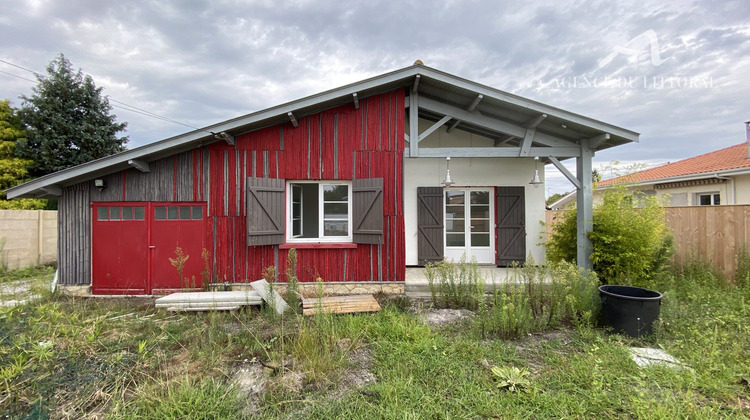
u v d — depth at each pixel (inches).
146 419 82.3
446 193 291.7
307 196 225.3
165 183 210.7
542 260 281.9
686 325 140.8
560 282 160.2
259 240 200.1
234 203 211.9
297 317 154.2
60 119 529.3
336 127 214.4
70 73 570.3
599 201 273.6
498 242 283.1
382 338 133.0
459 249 289.9
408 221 287.4
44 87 540.4
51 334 133.7
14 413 87.3
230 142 206.7
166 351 125.1
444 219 287.7
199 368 110.0
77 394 94.8
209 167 211.2
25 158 511.2
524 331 136.9
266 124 210.2
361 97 214.1
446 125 287.1
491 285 214.2
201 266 211.2
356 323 146.0
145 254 210.5
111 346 126.3
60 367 109.9
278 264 213.0
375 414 83.4
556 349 124.8
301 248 212.8
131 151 192.4
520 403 88.9
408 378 101.0
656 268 210.8
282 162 212.5
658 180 395.9
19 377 101.3
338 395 93.1
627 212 214.4
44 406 89.3
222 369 109.0
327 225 223.8
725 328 137.6
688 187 379.6
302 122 213.3
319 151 214.1
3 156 496.7
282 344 121.4
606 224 213.5
